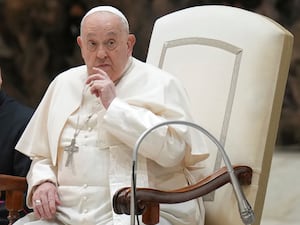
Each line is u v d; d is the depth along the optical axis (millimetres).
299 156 37719
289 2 42156
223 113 13953
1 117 15742
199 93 14391
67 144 13125
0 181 13469
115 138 12742
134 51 42938
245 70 13852
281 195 28781
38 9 44438
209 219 13812
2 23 44531
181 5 42812
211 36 14547
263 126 13523
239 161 13508
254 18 14125
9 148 15547
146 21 42844
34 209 12891
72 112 13398
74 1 44344
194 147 12977
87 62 12953
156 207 11453
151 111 12852
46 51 44781
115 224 12281
